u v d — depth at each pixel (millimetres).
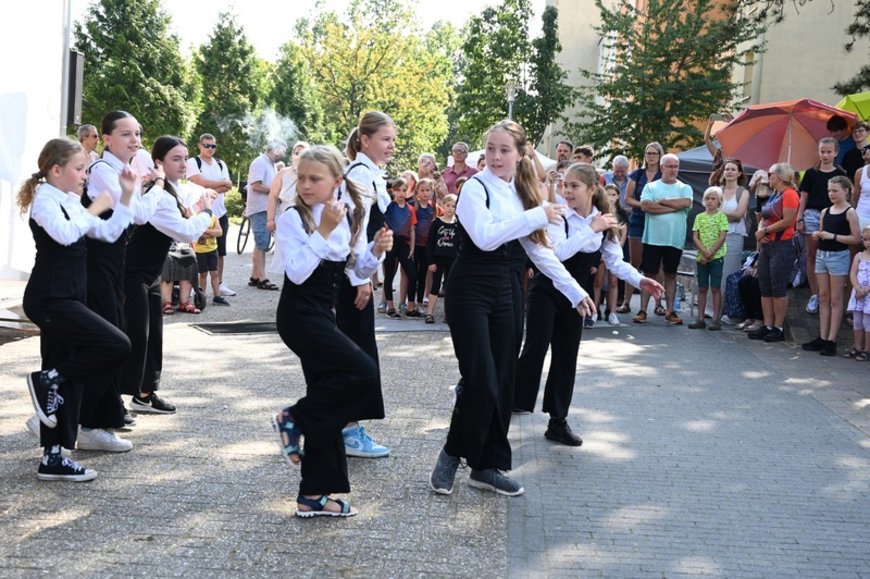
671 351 9008
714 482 4945
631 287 11711
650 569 3768
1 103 8242
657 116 23484
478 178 4496
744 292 10414
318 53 55594
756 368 8234
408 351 8508
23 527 3928
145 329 5688
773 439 5852
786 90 21734
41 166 4500
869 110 13219
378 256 4641
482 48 31844
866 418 6484
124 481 4570
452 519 4227
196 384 6797
